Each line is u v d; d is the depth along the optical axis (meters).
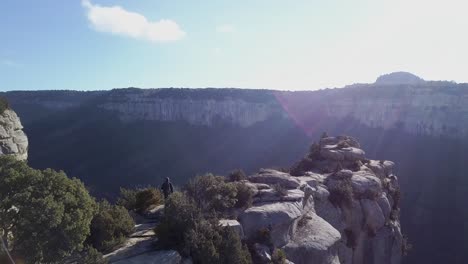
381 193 36.31
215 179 21.48
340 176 34.78
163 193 23.05
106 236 15.40
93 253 12.70
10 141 19.08
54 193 12.36
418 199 73.25
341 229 30.72
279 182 26.20
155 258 14.33
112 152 95.75
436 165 88.81
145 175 88.56
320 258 21.36
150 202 21.34
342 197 31.72
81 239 12.37
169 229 15.62
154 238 16.59
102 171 84.50
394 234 35.56
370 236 33.25
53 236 11.44
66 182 12.91
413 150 101.38
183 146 110.50
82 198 13.15
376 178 36.25
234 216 19.86
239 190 21.56
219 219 18.95
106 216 15.75
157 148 105.88
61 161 85.69
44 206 11.23
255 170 99.38
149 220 19.75
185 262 14.91
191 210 16.33
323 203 30.45
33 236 10.98
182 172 94.81
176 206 16.23
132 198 22.00
